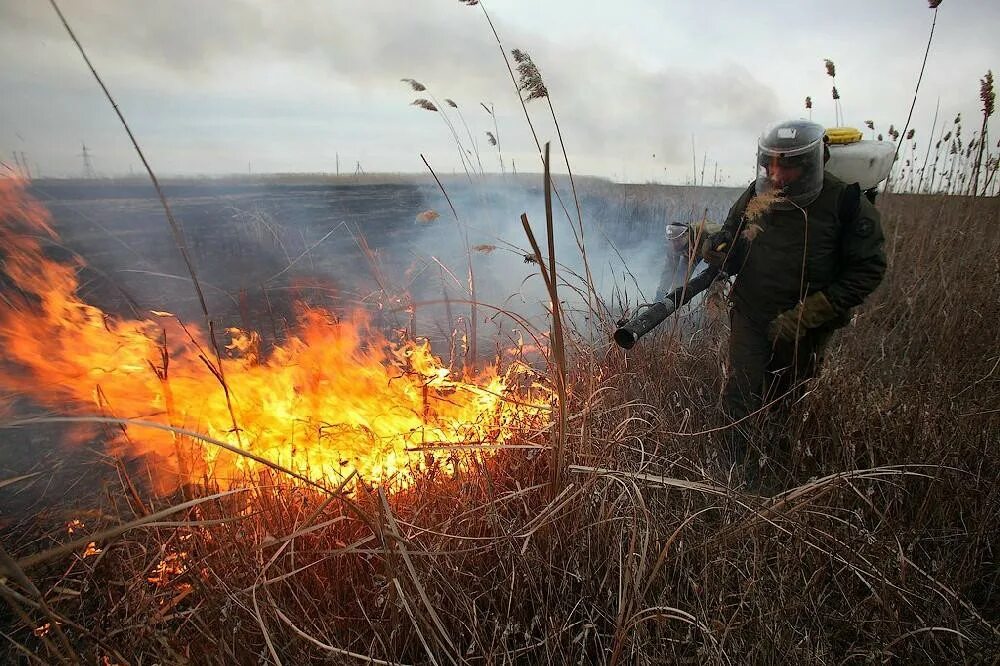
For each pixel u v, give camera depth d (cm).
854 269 276
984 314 370
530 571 179
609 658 169
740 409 297
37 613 177
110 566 181
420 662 167
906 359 333
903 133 364
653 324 275
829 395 264
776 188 276
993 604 194
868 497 208
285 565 181
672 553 184
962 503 213
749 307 302
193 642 159
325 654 160
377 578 166
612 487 207
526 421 246
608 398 266
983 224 546
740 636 165
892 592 174
